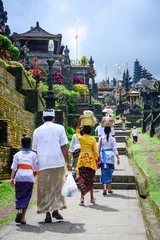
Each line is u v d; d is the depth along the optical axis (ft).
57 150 20.20
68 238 16.88
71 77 176.24
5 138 41.96
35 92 68.80
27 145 21.42
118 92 244.01
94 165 26.63
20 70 69.15
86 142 26.73
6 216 24.14
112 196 29.94
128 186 34.04
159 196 28.78
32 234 17.66
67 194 19.60
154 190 31.50
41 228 18.97
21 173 20.56
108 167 30.42
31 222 20.61
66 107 99.04
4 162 38.93
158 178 34.55
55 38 182.29
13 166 20.90
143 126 102.12
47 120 20.95
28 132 53.98
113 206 25.53
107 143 30.83
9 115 50.06
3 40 83.82
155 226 22.74
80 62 197.77
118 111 186.19
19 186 20.52
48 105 59.11
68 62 181.47
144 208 27.61
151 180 33.86
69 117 111.65
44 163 19.95
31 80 96.17
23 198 20.39
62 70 175.94
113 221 20.59
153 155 53.21
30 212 24.03
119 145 68.49
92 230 18.43
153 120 84.69
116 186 34.14
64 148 20.47
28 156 21.02
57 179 20.08
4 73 60.95
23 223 20.08
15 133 45.60
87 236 17.20
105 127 31.07
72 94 140.46
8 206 27.66
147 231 18.67
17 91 66.23
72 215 22.49
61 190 20.04
